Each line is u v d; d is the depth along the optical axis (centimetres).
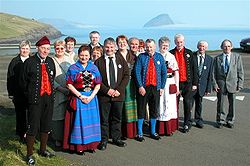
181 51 780
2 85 1302
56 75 669
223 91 820
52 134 676
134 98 727
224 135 774
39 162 584
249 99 1115
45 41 577
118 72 675
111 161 620
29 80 575
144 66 711
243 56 2297
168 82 749
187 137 758
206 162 621
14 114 880
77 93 630
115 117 693
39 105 579
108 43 669
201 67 803
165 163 615
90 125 643
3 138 688
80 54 634
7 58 2166
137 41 750
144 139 739
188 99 787
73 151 653
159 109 751
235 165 610
